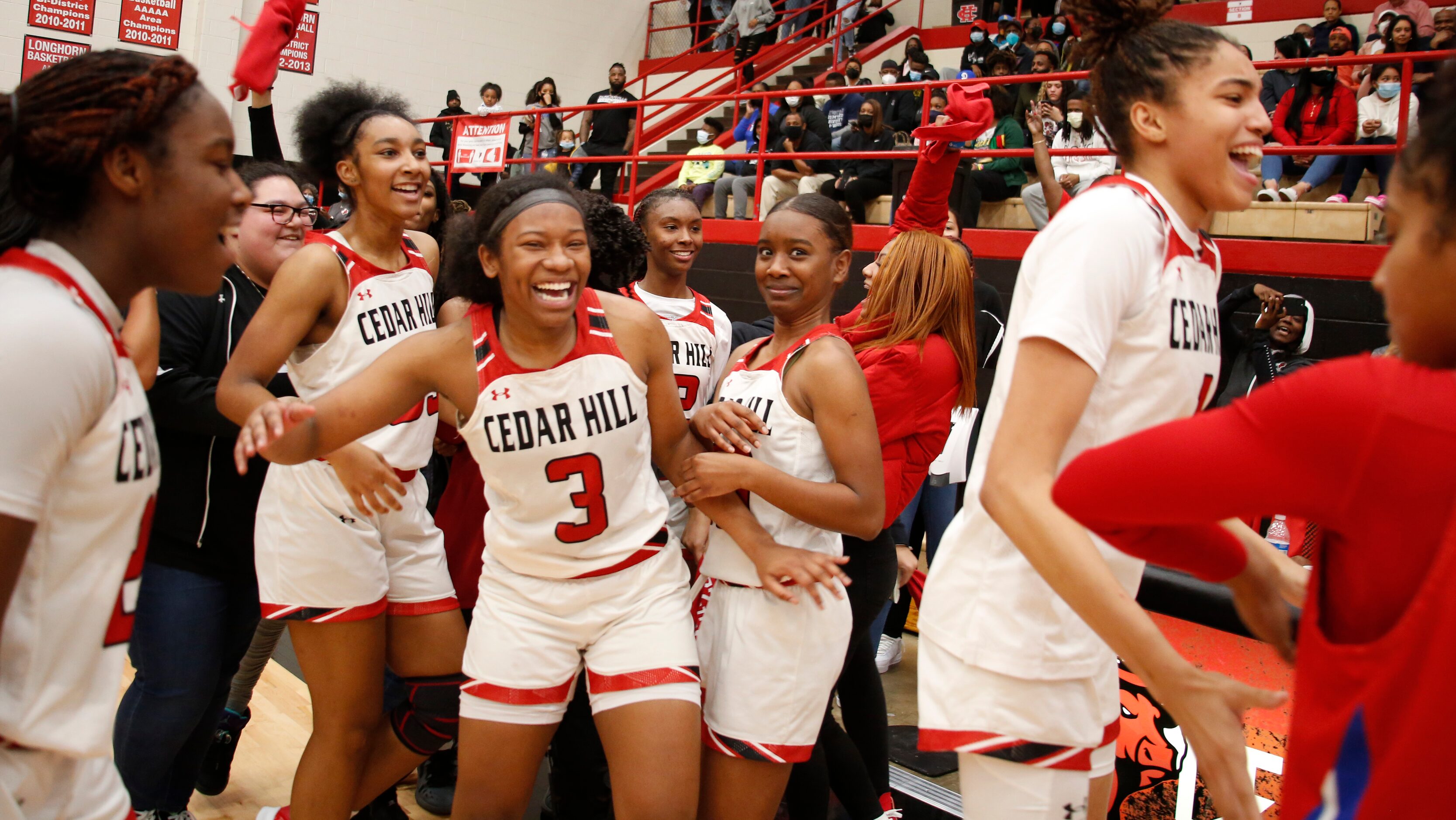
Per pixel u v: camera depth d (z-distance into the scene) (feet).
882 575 7.58
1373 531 2.78
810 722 6.40
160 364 7.67
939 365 7.51
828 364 6.28
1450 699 2.63
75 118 3.75
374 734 7.80
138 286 4.22
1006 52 24.53
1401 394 2.71
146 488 4.18
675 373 9.19
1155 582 7.78
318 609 7.33
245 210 4.32
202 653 7.91
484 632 6.40
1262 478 2.90
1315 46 23.09
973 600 4.82
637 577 6.38
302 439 5.99
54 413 3.61
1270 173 21.75
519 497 6.25
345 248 7.55
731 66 42.04
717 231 23.82
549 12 43.78
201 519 7.81
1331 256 15.80
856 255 21.67
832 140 29.78
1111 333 4.27
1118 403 4.48
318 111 7.75
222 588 8.08
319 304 7.31
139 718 7.86
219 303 8.11
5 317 3.57
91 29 33.32
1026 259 4.75
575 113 26.45
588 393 6.14
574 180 35.06
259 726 10.85
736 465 6.11
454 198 35.32
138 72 3.88
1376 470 2.72
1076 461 3.32
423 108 40.93
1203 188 4.60
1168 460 3.03
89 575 4.00
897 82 29.40
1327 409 2.78
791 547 6.40
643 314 6.48
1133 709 7.80
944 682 4.93
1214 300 4.83
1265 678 7.28
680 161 31.30
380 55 39.52
